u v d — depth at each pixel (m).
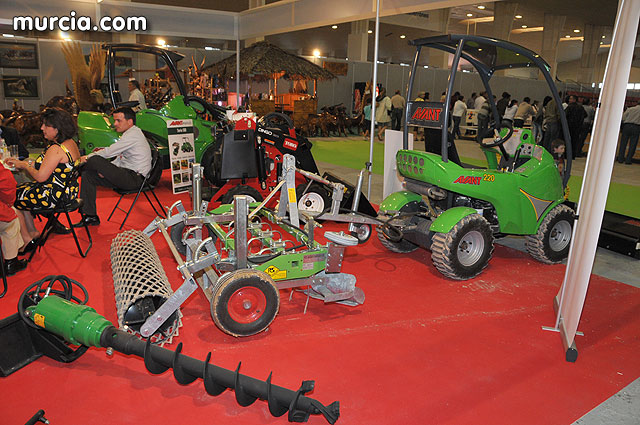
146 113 6.72
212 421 2.33
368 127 15.03
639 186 9.03
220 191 5.14
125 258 3.25
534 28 23.88
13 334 2.68
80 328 2.46
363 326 3.33
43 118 4.23
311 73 9.64
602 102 3.03
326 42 27.16
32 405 2.39
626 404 2.58
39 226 5.30
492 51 4.20
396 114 14.59
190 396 2.52
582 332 3.38
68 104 10.34
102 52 11.47
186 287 2.71
